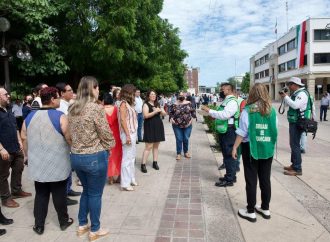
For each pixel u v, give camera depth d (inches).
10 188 235.9
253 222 176.2
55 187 167.9
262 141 171.2
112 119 236.2
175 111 334.6
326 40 1877.5
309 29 1878.7
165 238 158.4
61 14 551.5
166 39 1258.6
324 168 287.7
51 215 191.2
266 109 169.0
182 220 179.3
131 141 229.0
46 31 481.7
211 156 351.9
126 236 160.9
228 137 235.1
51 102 163.3
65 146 162.4
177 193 224.7
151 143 281.9
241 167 292.4
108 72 645.9
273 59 2588.6
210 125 524.1
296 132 263.4
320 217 181.8
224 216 184.4
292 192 223.5
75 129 150.8
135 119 234.1
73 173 279.4
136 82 804.0
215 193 223.8
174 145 430.3
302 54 1983.3
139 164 316.5
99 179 156.0
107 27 547.8
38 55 499.2
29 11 450.6
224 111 227.6
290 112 265.9
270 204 201.5
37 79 594.9
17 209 200.7
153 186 241.8
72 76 651.5
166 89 1353.3
